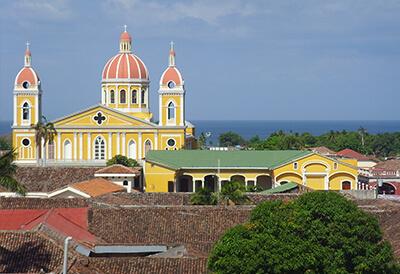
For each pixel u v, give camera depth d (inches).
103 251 7130.9
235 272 6018.7
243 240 6112.2
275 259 5979.3
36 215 7824.8
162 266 6181.1
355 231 6259.8
